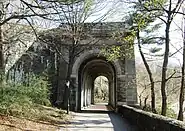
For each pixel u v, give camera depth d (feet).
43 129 35.78
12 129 31.22
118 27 80.79
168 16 53.26
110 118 59.47
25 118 40.27
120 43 81.66
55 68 82.33
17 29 53.98
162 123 26.40
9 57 67.31
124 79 82.53
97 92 219.61
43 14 27.30
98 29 83.10
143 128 36.50
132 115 48.65
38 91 55.93
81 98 96.68
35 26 45.32
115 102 88.48
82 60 84.02
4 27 50.39
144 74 103.04
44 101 59.93
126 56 77.97
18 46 70.85
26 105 43.47
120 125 45.39
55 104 76.13
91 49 83.56
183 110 67.26
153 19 57.47
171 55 61.26
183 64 60.18
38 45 78.18
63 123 45.70
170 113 72.13
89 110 90.89
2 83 39.65
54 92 80.64
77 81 83.71
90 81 150.51
